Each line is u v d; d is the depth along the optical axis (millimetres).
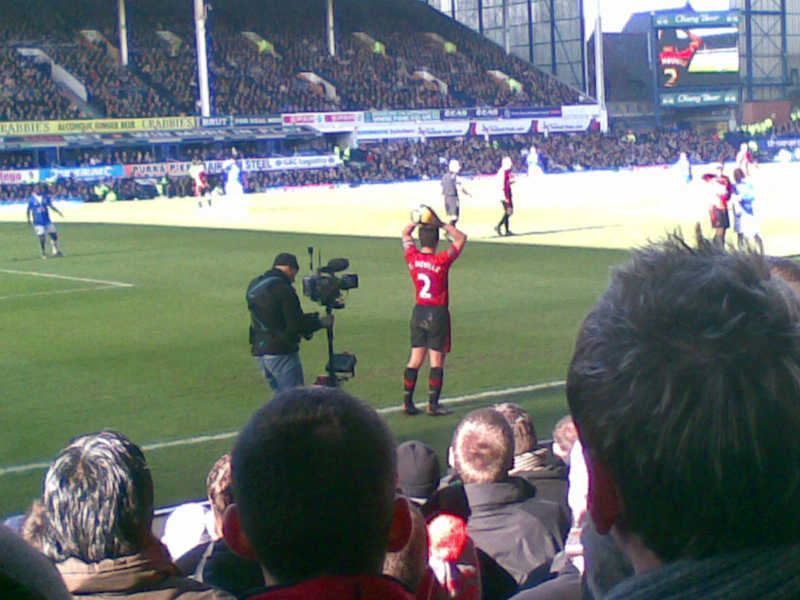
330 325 8680
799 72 91000
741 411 1105
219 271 22906
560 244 25672
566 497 4312
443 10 94188
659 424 1125
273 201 50406
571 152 74562
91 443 2615
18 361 13328
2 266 25391
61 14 69188
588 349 1196
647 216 33312
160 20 72938
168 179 59062
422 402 10633
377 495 1645
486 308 16406
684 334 1128
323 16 80438
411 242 10047
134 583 2488
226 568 3623
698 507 1131
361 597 1607
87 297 19516
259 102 67875
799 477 1113
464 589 2982
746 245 1237
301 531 1589
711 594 1128
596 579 1395
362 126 69375
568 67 86062
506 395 10766
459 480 4203
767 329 1121
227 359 13070
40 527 2939
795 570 1124
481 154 71062
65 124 58938
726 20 83812
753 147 76062
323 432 1622
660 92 84750
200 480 8055
